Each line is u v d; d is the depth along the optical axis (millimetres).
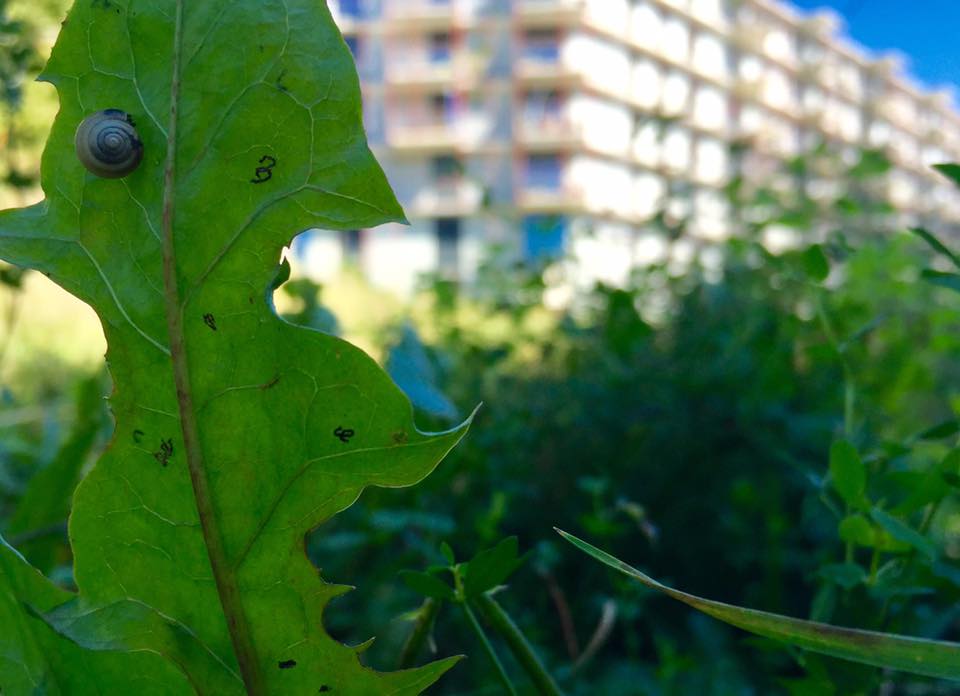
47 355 1013
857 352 679
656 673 435
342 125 157
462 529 483
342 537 439
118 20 157
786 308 743
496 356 719
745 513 523
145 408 161
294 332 158
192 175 158
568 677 408
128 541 165
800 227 828
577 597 524
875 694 297
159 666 173
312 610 166
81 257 158
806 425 574
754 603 467
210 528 162
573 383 662
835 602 246
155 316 159
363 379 159
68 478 364
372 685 168
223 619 167
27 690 175
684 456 578
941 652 146
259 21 157
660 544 560
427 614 219
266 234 157
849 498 234
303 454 161
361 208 156
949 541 472
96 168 155
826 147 953
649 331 682
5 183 554
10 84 523
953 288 232
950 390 740
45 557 361
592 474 583
